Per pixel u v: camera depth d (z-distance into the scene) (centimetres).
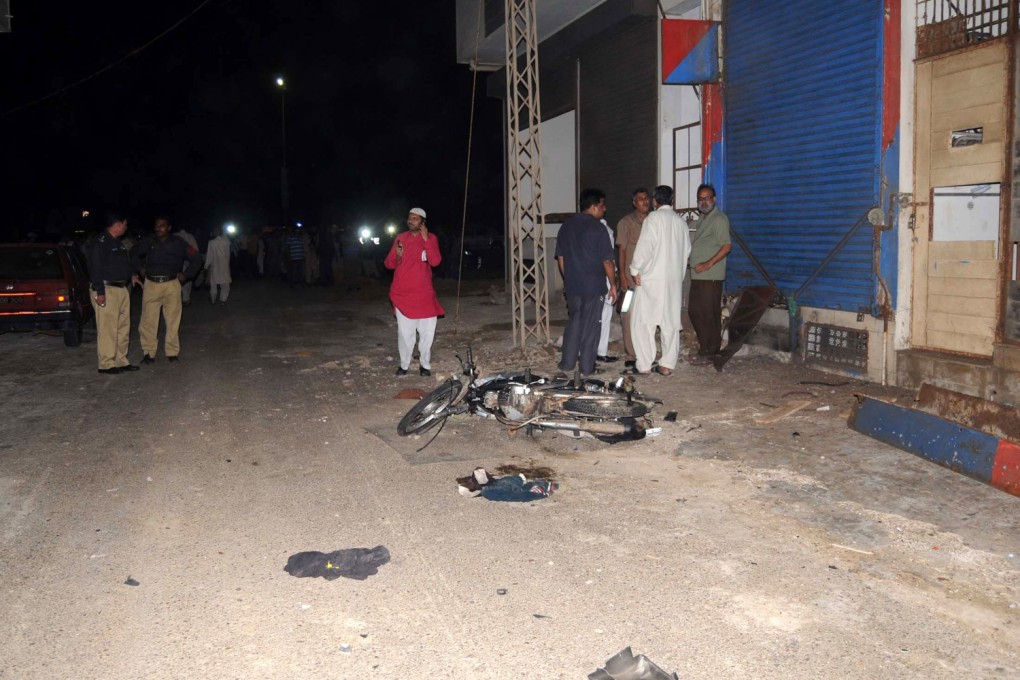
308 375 995
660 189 917
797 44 941
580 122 1502
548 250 1727
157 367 1060
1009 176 720
